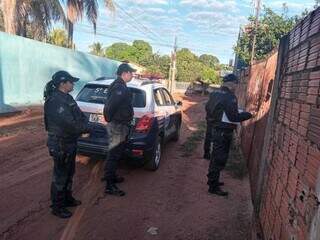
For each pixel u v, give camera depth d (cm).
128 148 418
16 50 955
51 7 1441
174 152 579
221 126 380
